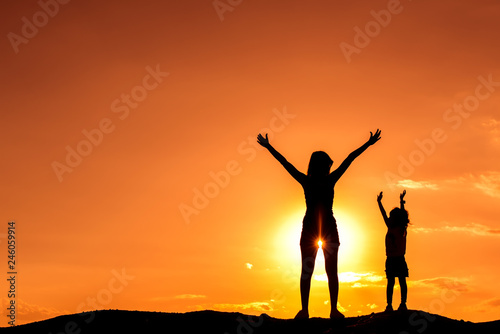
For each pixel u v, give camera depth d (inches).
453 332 404.5
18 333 454.9
